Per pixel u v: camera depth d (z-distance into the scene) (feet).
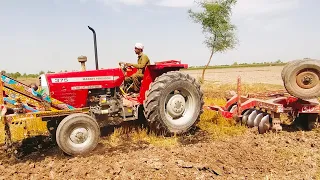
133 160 17.34
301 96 22.03
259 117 23.03
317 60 21.90
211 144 20.36
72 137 18.62
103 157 18.11
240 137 21.93
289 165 16.66
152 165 16.29
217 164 16.69
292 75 21.97
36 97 19.07
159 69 22.93
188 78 22.80
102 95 21.61
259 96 26.68
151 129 22.27
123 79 21.95
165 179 14.83
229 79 98.53
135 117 21.86
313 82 21.98
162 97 21.44
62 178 15.33
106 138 21.85
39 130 24.12
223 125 24.70
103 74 21.24
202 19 59.93
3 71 18.20
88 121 18.95
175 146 20.13
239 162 17.12
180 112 22.65
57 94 19.83
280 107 21.49
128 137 22.22
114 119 22.40
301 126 24.22
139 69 23.61
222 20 59.41
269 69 179.32
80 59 21.11
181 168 16.08
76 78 20.35
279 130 22.11
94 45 21.49
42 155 19.12
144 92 22.66
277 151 18.71
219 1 59.82
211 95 47.26
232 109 26.27
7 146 19.26
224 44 60.03
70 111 19.61
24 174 16.01
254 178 14.93
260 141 20.66
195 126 23.57
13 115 17.79
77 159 17.90
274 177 14.98
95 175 15.47
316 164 16.72
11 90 18.21
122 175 15.33
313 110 22.53
